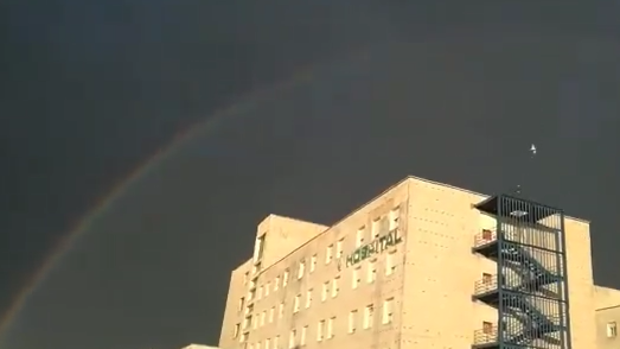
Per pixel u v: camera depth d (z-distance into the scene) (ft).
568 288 158.71
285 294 214.48
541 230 153.58
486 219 155.12
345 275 172.14
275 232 256.52
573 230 167.43
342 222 183.62
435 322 138.62
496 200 151.02
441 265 144.87
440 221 149.48
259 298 242.99
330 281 180.65
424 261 143.95
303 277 201.87
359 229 171.63
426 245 145.79
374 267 157.28
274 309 222.28
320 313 180.75
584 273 163.94
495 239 147.84
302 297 198.29
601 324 157.79
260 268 252.42
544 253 151.02
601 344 156.15
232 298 278.87
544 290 147.13
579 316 157.48
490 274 148.66
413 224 146.82
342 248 178.81
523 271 146.51
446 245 147.54
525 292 143.74
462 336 139.44
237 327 262.26
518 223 151.12
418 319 137.59
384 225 158.30
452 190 154.51
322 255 191.42
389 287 146.10
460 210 152.87
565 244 162.30
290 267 216.95
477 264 148.56
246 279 269.64
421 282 141.49
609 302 168.66
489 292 141.69
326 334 173.17
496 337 137.80
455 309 141.49
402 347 133.80
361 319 155.33
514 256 147.33
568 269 161.48
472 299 144.25
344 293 169.37
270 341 217.77
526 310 142.20
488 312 144.36
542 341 140.67
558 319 144.97
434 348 136.15
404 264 142.41
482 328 142.10
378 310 148.05
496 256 150.71
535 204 153.89
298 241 259.60
